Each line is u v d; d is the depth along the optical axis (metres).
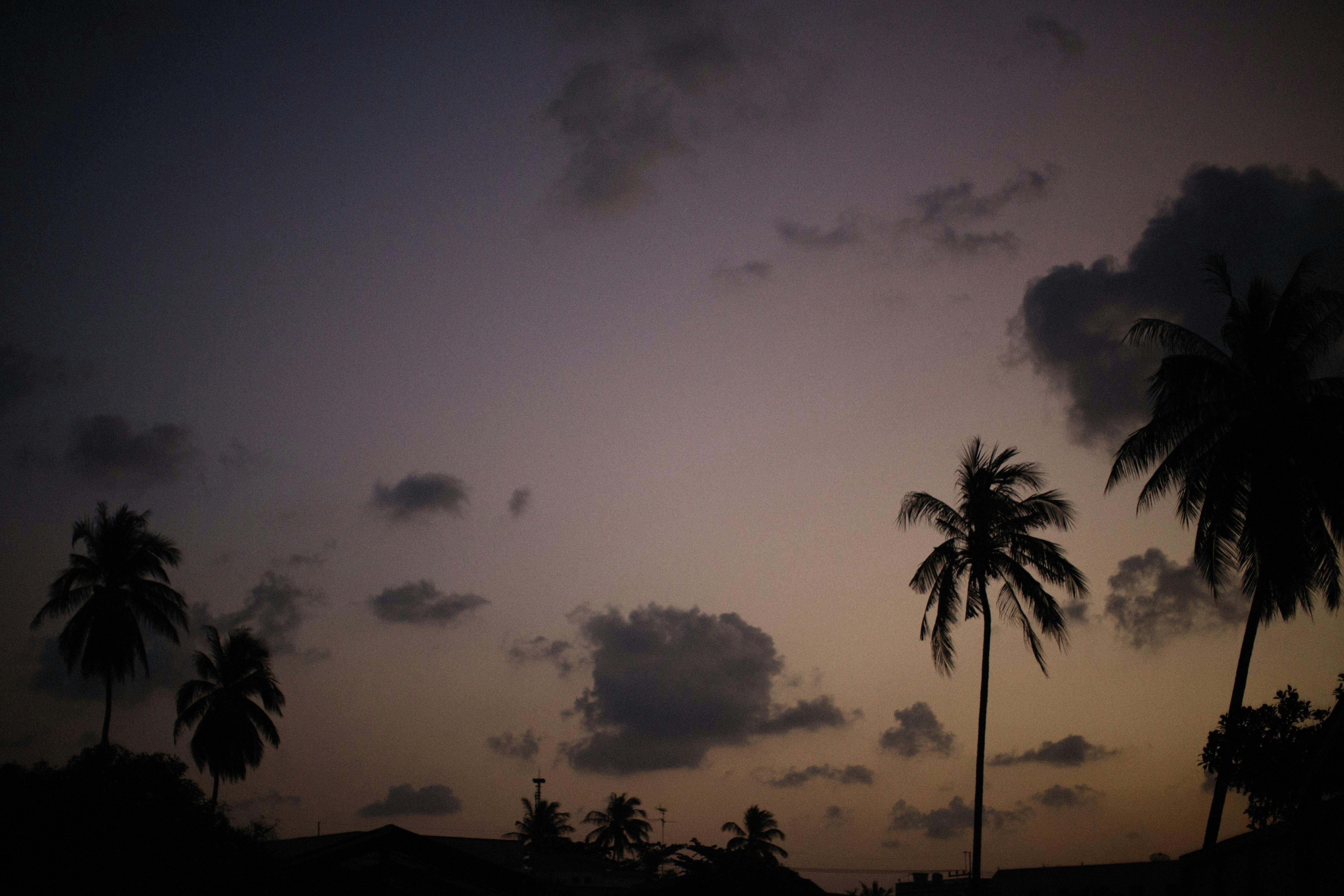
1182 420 29.05
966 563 36.97
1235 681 28.12
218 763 56.31
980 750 35.56
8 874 21.58
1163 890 50.75
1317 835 16.22
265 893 25.44
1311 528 27.28
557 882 58.94
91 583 48.00
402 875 26.89
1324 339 27.55
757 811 84.38
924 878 72.56
